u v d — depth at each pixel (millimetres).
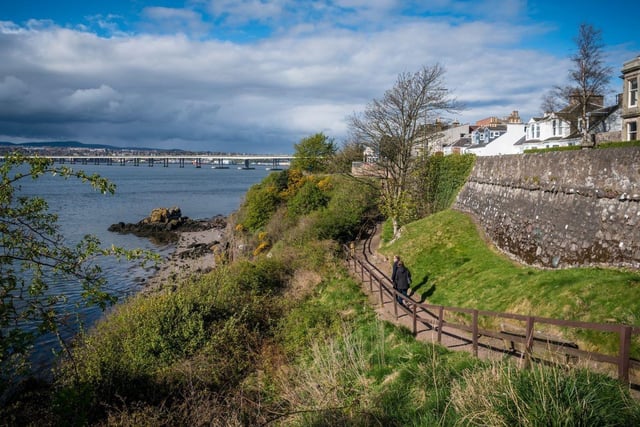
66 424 8805
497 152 55250
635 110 26609
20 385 11953
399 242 24578
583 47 36250
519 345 10414
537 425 5684
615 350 8711
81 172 7070
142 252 7391
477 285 15328
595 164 13281
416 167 30594
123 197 100188
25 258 6719
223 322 14953
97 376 10758
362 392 9438
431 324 12266
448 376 8617
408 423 7680
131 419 9438
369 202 35500
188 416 9852
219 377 12312
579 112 44031
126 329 14352
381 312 15508
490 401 6492
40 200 7059
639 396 7199
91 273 7297
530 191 16859
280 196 44469
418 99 29266
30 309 6793
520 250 16672
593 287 10820
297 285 21094
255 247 38062
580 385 6250
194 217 72812
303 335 14508
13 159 6652
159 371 12047
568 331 9883
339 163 41281
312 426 8055
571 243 13727
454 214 24844
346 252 25656
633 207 11750
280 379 11602
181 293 15781
